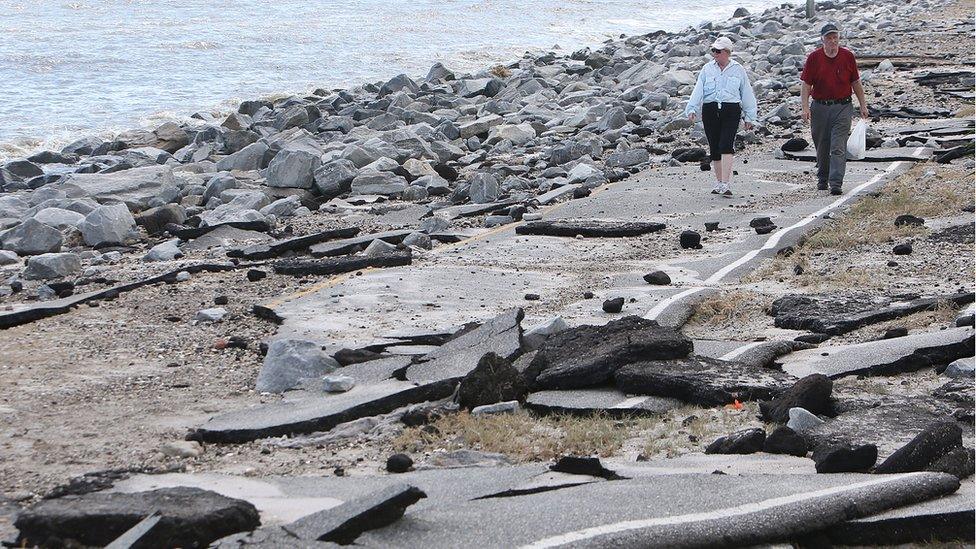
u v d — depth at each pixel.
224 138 25.31
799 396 7.27
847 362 8.34
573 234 14.30
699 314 10.33
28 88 36.75
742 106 16.33
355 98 33.06
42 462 6.95
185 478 6.58
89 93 36.41
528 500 5.76
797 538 5.30
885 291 10.56
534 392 8.17
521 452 7.00
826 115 15.80
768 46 40.84
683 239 13.28
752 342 9.18
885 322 9.49
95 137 27.30
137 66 42.53
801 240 13.10
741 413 7.45
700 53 39.81
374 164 19.72
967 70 29.34
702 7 82.38
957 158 17.72
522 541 5.07
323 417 7.58
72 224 16.16
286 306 10.96
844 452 6.08
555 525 5.24
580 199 16.70
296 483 6.43
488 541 5.10
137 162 23.86
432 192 18.56
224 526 5.29
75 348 9.84
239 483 6.47
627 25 67.12
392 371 8.59
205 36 52.34
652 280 11.55
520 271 12.43
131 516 5.32
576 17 71.31
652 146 21.62
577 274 12.21
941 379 7.97
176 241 14.77
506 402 7.87
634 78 35.19
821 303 10.07
